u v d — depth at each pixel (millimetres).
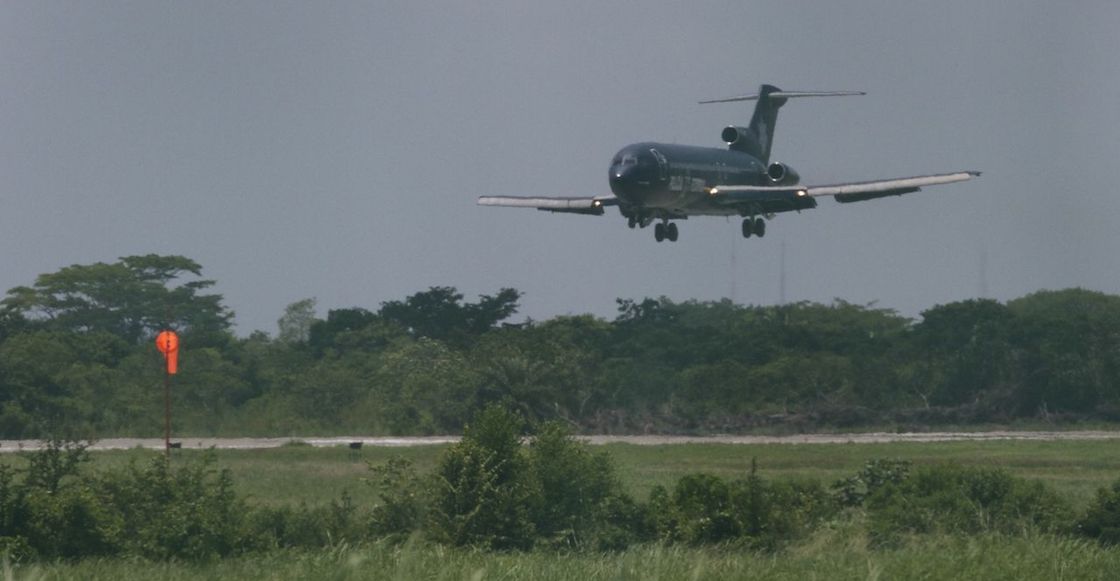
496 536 103688
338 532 104938
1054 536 99625
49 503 98875
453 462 107562
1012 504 112500
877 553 91062
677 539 105125
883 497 116438
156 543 98625
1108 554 87312
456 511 105688
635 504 110438
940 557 83188
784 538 104812
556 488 108250
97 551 97812
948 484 116562
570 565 81188
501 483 107750
